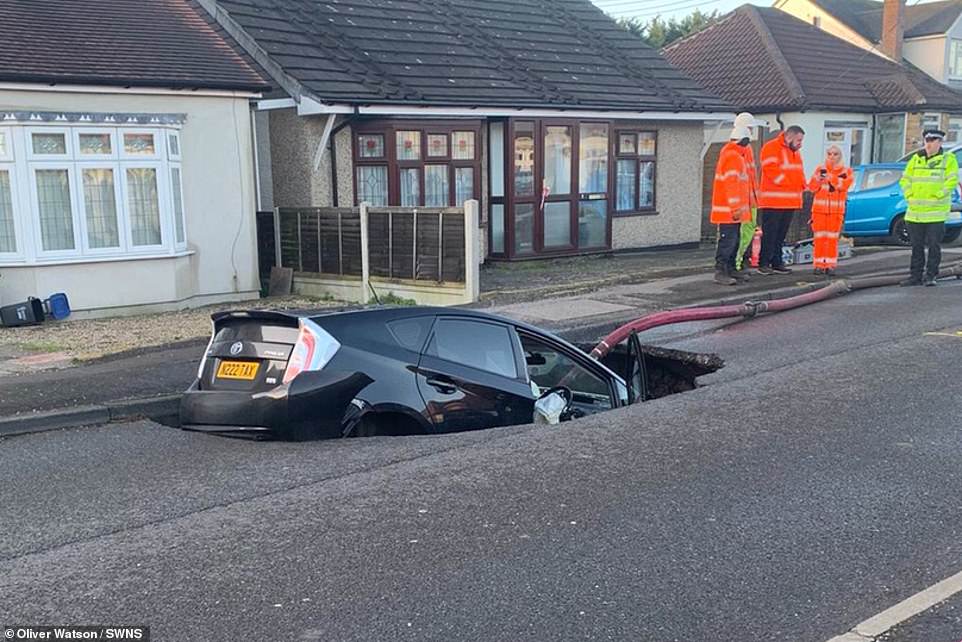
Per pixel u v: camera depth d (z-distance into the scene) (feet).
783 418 22.44
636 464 19.24
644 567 14.25
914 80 90.74
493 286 44.91
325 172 49.34
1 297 40.98
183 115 44.88
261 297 48.75
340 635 12.32
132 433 23.75
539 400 23.39
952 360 27.86
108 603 13.37
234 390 21.06
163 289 44.78
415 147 51.16
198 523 16.57
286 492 18.07
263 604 13.25
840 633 12.19
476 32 60.59
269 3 53.67
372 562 14.62
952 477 18.03
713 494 17.35
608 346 29.78
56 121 40.93
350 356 20.77
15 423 23.90
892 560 14.40
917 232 42.68
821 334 33.12
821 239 45.96
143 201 44.09
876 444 20.17
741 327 35.76
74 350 33.83
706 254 61.11
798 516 16.21
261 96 47.37
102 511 17.46
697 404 24.20
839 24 115.55
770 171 46.37
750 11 96.02
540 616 12.75
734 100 83.71
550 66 59.72
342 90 47.37
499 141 54.13
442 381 21.79
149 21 49.29
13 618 12.95
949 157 42.27
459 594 13.46
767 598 13.20
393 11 58.80
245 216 47.88
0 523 16.97
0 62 39.65
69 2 48.14
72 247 42.29
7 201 40.81
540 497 17.37
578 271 50.98
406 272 42.39
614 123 59.06
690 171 66.08
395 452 20.33
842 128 85.25
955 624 12.39
